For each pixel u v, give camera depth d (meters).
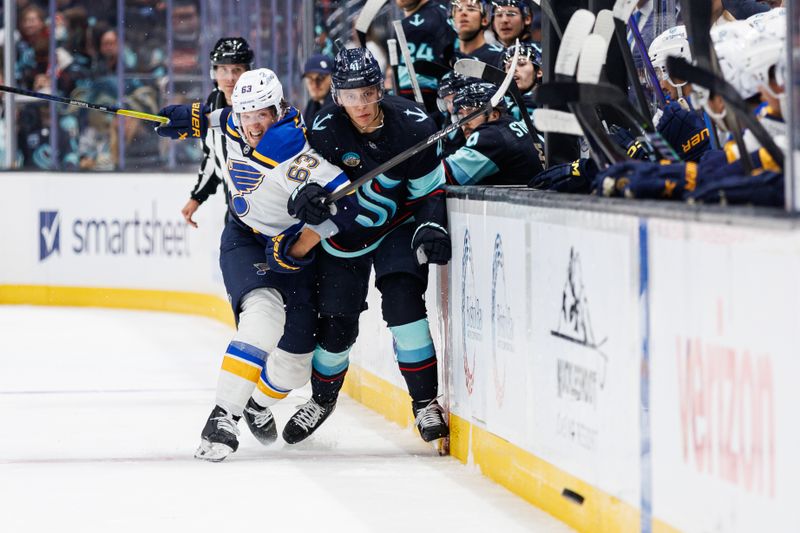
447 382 16.77
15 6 37.81
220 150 20.34
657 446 10.77
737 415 9.48
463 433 16.11
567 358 12.70
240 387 16.05
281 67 31.55
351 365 22.12
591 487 12.21
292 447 17.44
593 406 12.09
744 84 11.88
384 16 29.14
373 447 17.36
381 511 13.47
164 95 37.41
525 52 18.59
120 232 36.62
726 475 9.65
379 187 15.81
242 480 15.04
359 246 16.55
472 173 16.92
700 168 11.71
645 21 17.38
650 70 15.04
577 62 13.59
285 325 16.86
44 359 26.72
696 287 10.05
